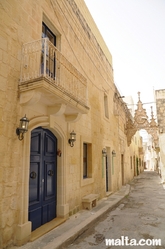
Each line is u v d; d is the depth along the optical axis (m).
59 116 5.93
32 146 5.00
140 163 38.81
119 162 14.45
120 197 10.14
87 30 9.07
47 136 5.72
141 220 6.42
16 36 4.46
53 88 4.38
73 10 7.61
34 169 5.02
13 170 4.05
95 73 9.91
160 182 18.69
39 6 5.43
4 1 4.20
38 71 4.62
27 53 4.59
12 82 4.21
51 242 4.17
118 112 14.22
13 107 4.18
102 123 10.51
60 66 5.62
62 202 5.90
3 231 3.71
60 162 6.09
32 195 4.88
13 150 4.09
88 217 6.18
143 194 12.11
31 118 4.68
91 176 8.40
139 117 18.94
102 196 9.64
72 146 6.62
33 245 4.04
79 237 4.88
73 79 6.13
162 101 17.59
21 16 4.68
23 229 4.07
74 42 7.55
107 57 12.81
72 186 6.58
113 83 13.70
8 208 3.86
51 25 6.09
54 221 5.48
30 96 4.20
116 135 13.91
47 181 5.56
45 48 4.25
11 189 3.96
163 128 17.22
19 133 4.23
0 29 4.04
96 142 9.31
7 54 4.16
